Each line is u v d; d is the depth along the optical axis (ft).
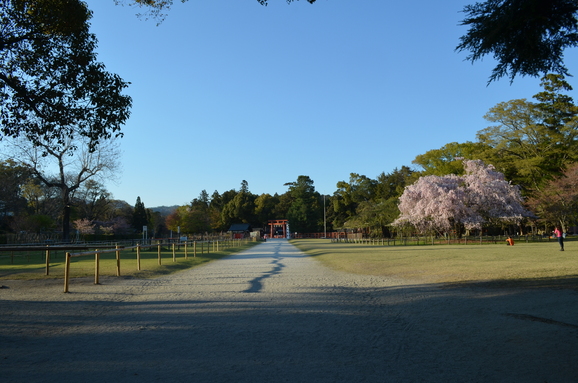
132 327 23.20
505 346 18.42
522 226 192.44
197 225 275.18
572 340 18.75
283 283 42.80
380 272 52.47
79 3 40.16
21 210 155.43
